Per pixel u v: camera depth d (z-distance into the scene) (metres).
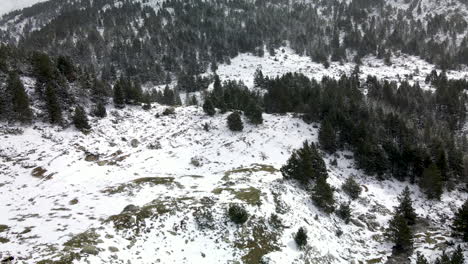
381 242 32.97
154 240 23.02
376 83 108.00
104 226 23.27
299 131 62.09
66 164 41.06
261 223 27.34
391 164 51.22
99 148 47.81
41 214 27.14
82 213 27.36
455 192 47.31
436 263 24.27
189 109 70.69
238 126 60.47
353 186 42.03
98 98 62.94
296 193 36.03
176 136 57.94
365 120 62.75
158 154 51.19
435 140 56.75
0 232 22.70
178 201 28.95
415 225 36.88
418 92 100.06
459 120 86.94
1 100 45.62
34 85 55.97
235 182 36.97
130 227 23.73
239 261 22.83
